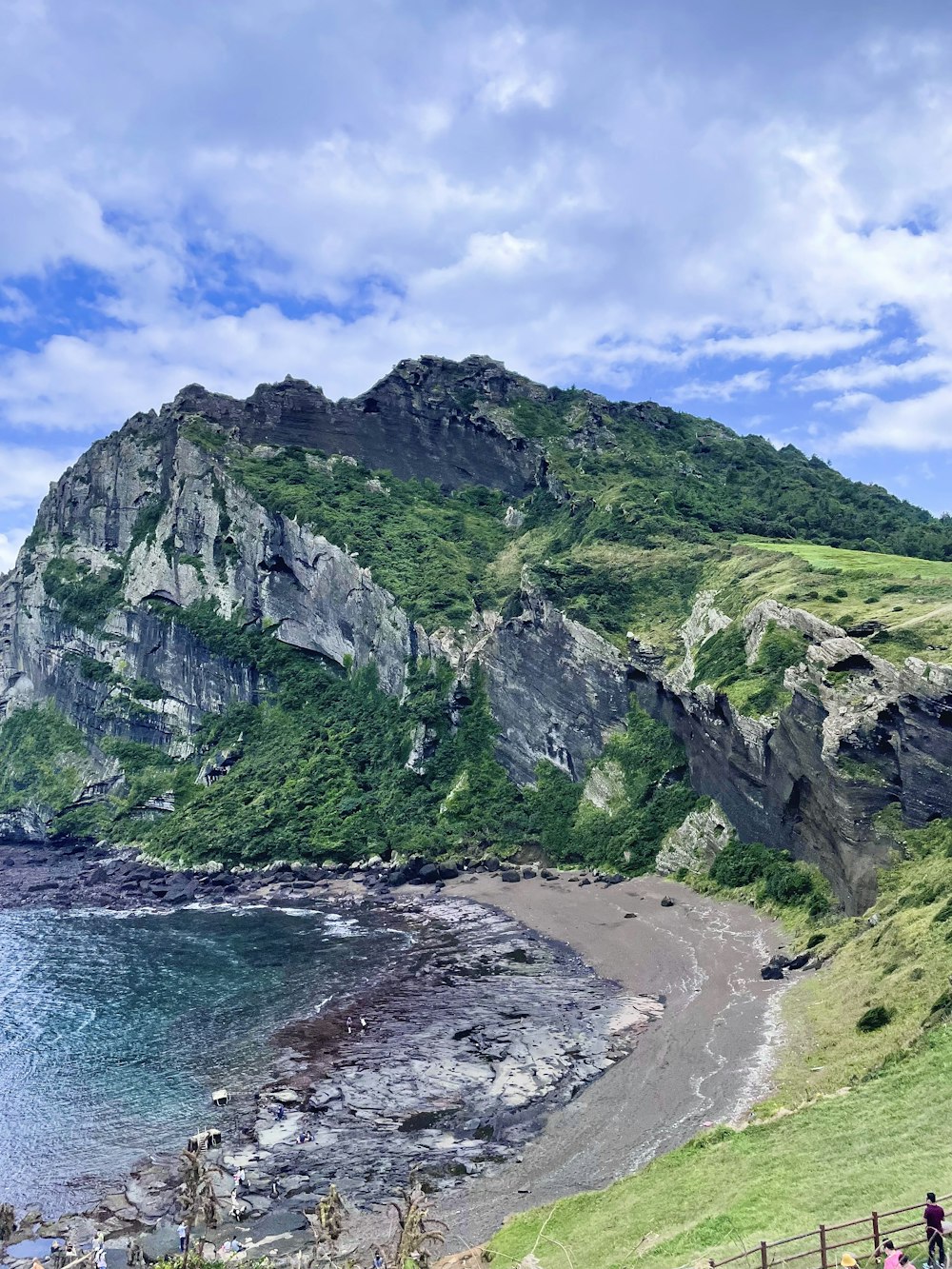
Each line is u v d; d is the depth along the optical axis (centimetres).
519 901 10212
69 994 8456
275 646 16625
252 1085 6225
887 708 7475
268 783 14425
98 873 13525
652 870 10244
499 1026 6812
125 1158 5400
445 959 8575
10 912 11881
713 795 10150
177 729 16962
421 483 19525
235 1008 7788
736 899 8794
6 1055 7025
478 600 15112
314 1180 4994
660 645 11525
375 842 12450
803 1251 2970
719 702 9719
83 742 18050
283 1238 4469
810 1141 3934
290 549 16762
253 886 12188
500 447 19712
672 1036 6153
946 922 5566
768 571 11462
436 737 13538
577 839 11294
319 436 19862
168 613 17750
